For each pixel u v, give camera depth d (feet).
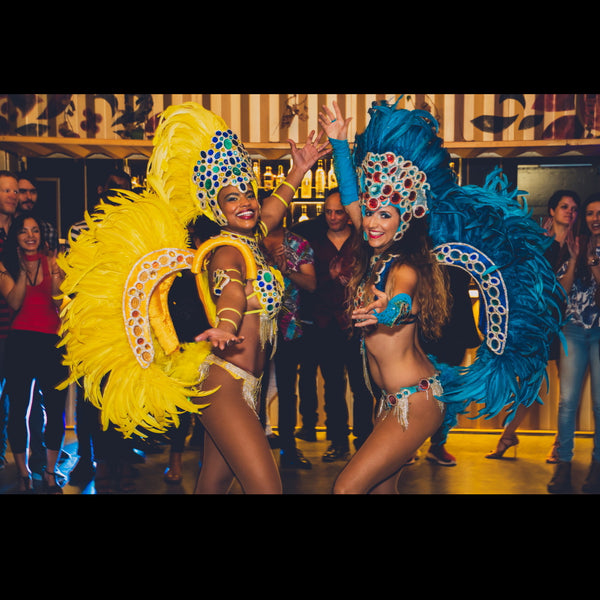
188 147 8.18
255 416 7.75
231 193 8.01
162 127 8.25
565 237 12.89
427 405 7.60
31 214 11.40
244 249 7.75
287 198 9.35
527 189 18.65
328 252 13.73
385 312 7.16
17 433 11.54
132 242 7.86
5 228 14.28
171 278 8.10
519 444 14.97
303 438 15.48
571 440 13.03
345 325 13.10
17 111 17.61
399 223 7.90
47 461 11.60
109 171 18.94
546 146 16.78
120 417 7.76
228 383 7.72
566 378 12.91
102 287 7.77
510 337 8.14
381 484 8.09
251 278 7.64
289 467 13.17
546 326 8.27
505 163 18.67
